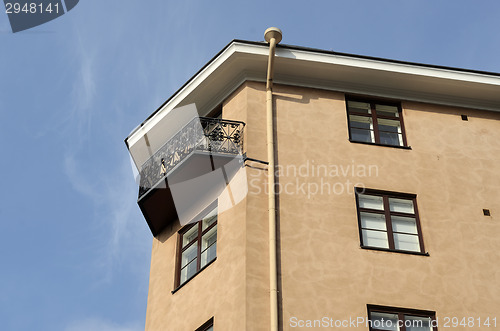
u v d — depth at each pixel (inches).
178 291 679.7
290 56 748.6
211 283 639.8
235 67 758.5
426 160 725.9
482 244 667.4
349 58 758.5
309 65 754.8
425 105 781.3
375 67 760.3
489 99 792.3
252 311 585.9
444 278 635.5
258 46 749.9
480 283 637.9
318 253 630.5
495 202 704.4
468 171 725.3
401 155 724.7
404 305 612.4
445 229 673.0
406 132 751.1
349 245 641.6
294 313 590.2
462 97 789.9
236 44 746.8
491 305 625.3
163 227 770.8
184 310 655.8
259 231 636.1
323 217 657.0
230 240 645.3
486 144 755.4
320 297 602.9
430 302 617.9
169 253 735.1
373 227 668.1
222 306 611.2
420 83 775.1
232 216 662.5
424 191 698.8
